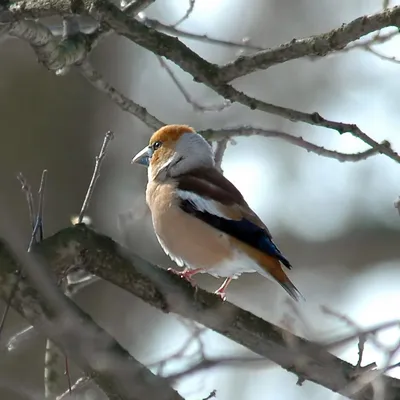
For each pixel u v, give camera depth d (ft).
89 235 26.61
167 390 24.04
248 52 42.57
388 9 28.81
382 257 57.62
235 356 22.36
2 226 23.38
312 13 58.65
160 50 30.14
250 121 57.62
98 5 29.53
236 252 34.94
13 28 30.35
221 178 37.27
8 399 44.16
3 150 49.70
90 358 23.90
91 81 35.40
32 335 29.60
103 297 49.98
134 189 51.26
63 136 50.55
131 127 51.78
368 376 23.99
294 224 58.13
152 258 52.75
